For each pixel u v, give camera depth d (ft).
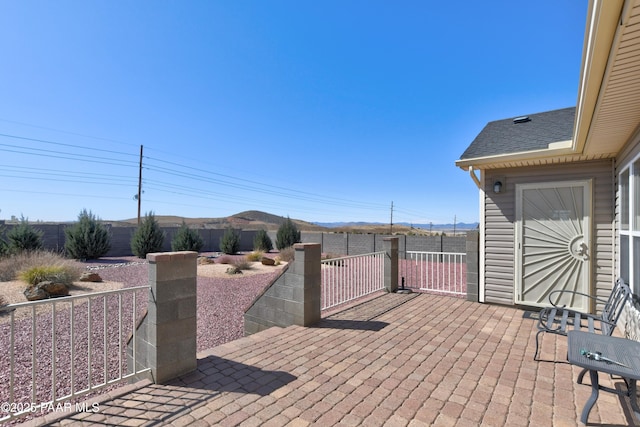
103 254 47.11
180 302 8.49
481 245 17.46
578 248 14.97
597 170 14.56
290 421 6.43
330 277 19.22
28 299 19.77
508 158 15.05
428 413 6.81
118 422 6.28
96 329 15.43
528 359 9.87
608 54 6.07
